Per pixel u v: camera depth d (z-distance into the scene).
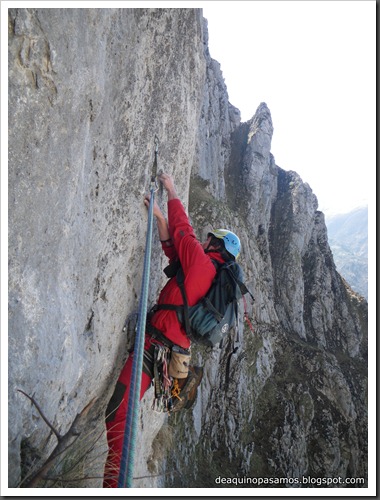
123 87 3.37
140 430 5.32
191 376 3.95
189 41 4.98
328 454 46.59
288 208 69.25
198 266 3.68
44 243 2.40
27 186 2.21
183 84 4.90
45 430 2.56
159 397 3.67
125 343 4.14
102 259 3.38
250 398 46.38
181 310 3.63
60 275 2.62
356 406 55.00
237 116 70.50
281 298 62.56
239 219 57.47
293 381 51.50
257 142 66.50
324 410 49.91
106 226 3.39
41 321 2.36
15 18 2.07
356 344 65.06
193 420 38.53
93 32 2.71
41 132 2.29
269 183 67.31
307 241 69.12
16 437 2.23
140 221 4.08
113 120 3.28
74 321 2.83
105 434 3.95
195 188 53.59
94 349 3.33
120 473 1.84
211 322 3.61
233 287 3.72
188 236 3.84
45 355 2.39
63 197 2.56
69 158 2.59
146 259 3.23
